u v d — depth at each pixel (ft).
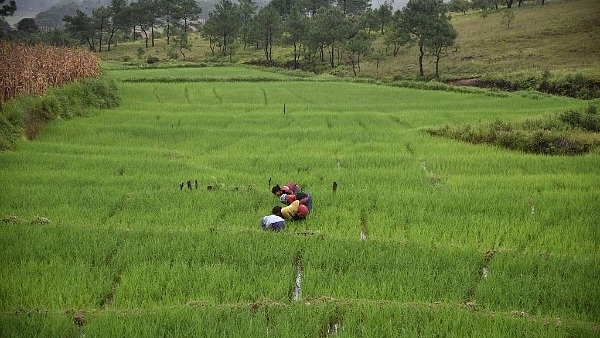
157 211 35.53
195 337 20.49
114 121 71.26
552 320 22.07
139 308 22.81
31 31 336.49
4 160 46.62
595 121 65.26
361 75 203.41
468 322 21.80
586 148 57.62
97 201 36.68
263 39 276.41
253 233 30.91
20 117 56.65
